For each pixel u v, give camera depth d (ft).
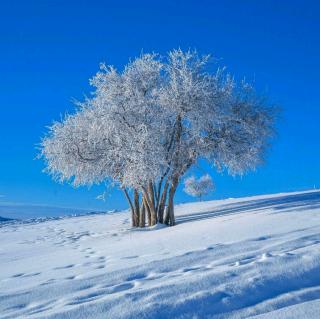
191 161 75.97
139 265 26.17
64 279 25.03
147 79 77.00
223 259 25.35
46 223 110.83
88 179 82.23
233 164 76.38
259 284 19.20
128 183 72.79
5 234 87.45
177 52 76.74
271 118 79.46
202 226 56.13
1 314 18.79
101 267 28.86
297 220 44.27
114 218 110.63
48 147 80.64
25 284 25.41
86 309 17.19
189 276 21.45
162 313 16.62
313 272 20.80
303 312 16.10
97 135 75.15
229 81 77.46
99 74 77.61
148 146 70.44
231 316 16.37
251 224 46.60
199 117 71.72
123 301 17.76
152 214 77.10
